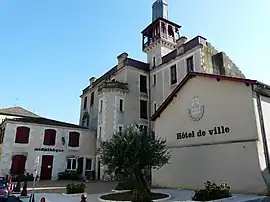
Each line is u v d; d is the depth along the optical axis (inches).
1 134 1064.8
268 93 564.7
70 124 1197.7
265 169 488.4
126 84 1155.9
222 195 443.2
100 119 1131.3
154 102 1164.5
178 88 695.7
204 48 968.9
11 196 533.6
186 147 644.1
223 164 548.7
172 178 657.6
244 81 540.1
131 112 1133.1
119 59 1267.2
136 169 481.4
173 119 702.5
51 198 502.9
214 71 961.5
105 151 507.2
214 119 593.0
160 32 1256.8
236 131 542.3
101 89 1152.8
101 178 1021.2
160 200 440.5
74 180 1004.6
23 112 1462.8
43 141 1056.2
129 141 489.4
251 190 486.3
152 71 1225.4
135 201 435.2
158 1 1396.4
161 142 543.8
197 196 440.8
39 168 1013.2
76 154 1112.8
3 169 949.8
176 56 1077.1
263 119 529.0
